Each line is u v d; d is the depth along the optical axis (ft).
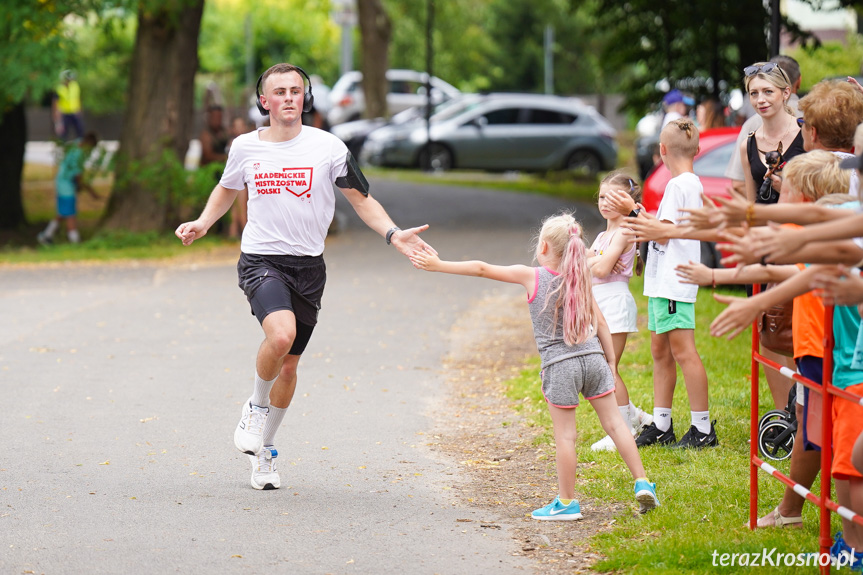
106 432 60.49
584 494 49.16
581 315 44.91
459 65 501.56
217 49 472.44
